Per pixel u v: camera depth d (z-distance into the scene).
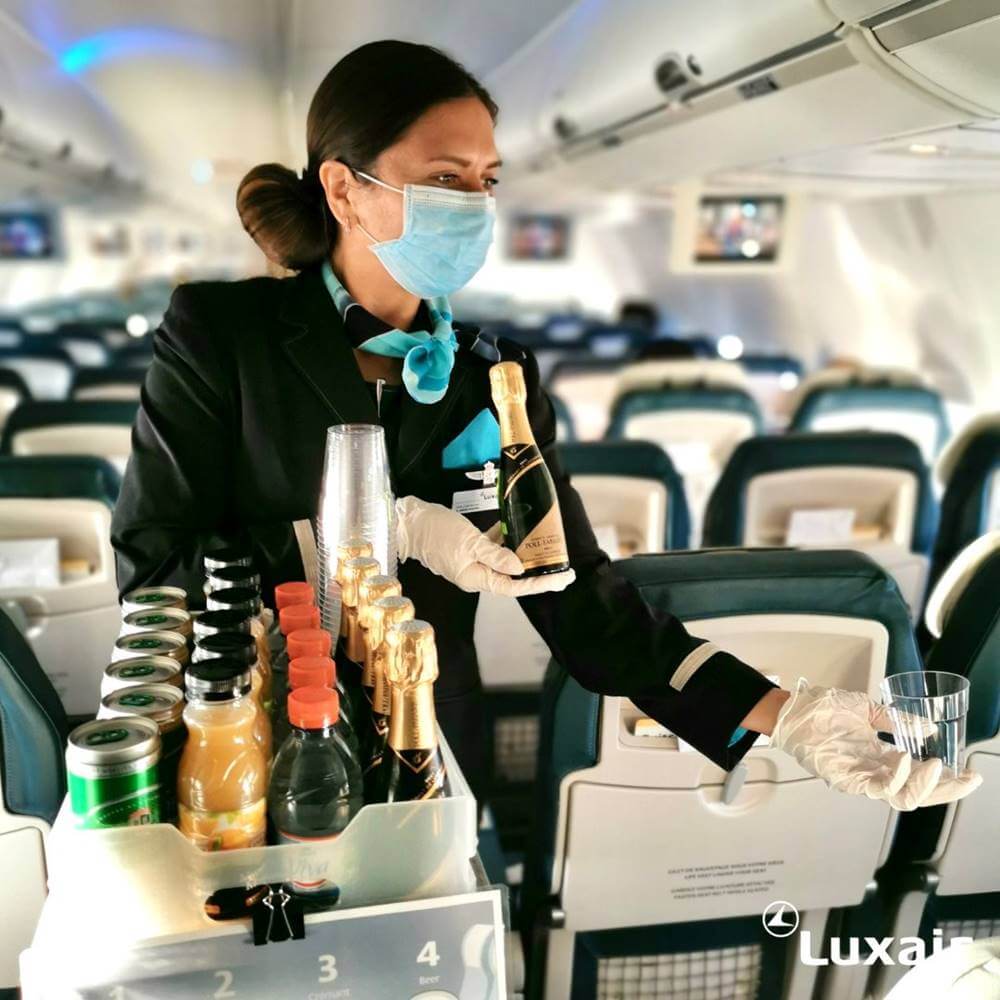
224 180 11.38
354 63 1.16
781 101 2.62
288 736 0.91
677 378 4.60
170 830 0.81
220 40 4.20
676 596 1.45
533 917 1.68
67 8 3.56
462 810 0.86
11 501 2.35
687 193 5.41
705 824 1.57
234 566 1.09
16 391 4.88
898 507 2.81
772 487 2.75
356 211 1.19
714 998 1.76
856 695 1.00
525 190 7.82
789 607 1.47
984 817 1.66
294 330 1.23
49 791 1.45
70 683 2.47
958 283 5.07
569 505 1.24
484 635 2.66
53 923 0.83
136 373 4.29
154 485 1.22
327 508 1.06
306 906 0.85
